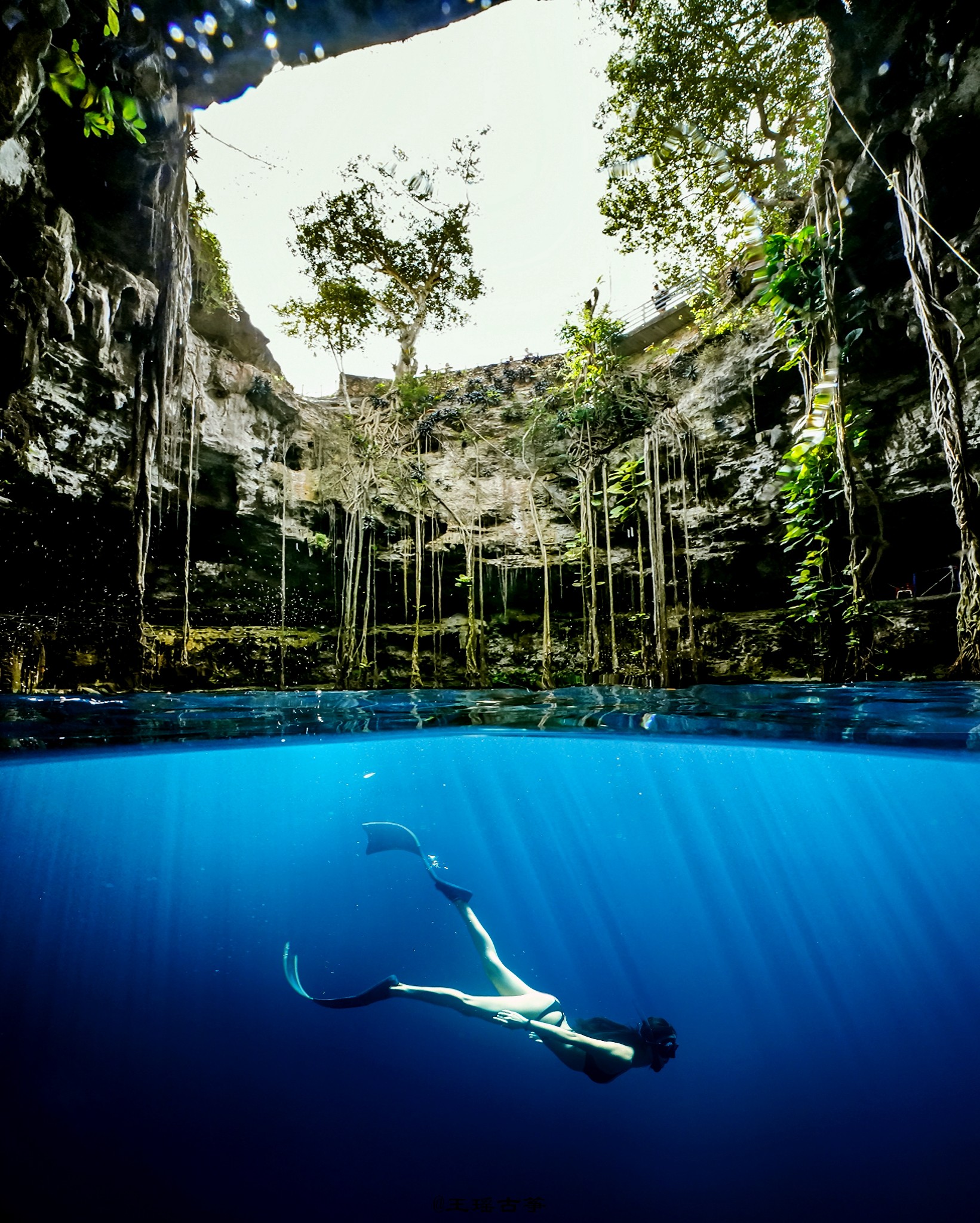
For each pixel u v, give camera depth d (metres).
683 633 14.16
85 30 7.61
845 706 8.41
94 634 13.21
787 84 12.30
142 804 15.85
